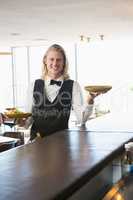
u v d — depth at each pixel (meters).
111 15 5.23
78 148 1.64
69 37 7.78
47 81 2.49
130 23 6.00
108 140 1.85
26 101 2.56
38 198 0.97
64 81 2.48
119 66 9.11
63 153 1.53
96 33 7.23
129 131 2.19
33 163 1.35
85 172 1.22
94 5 4.46
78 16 5.25
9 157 1.47
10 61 10.63
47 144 1.76
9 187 1.05
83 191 1.46
